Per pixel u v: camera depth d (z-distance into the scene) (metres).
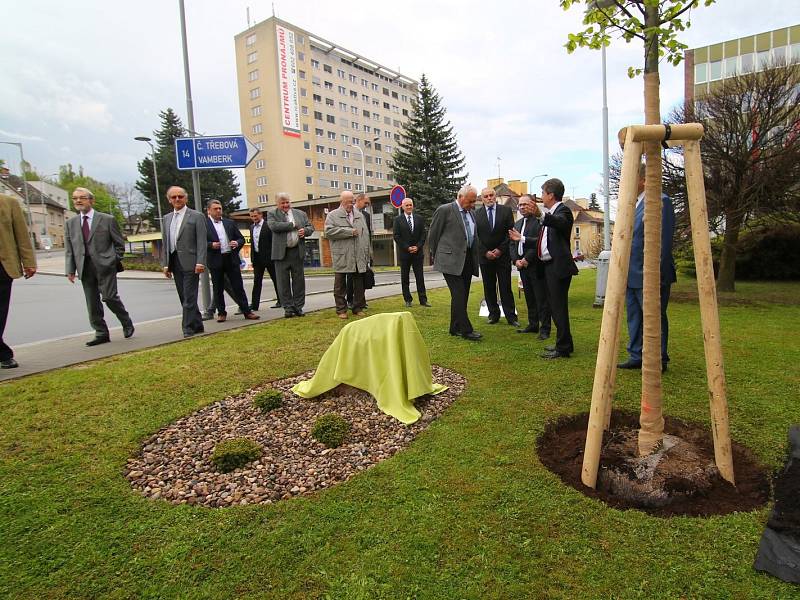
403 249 8.82
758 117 10.36
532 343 5.80
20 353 5.94
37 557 2.08
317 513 2.34
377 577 1.90
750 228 12.02
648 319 2.69
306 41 71.69
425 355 3.99
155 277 26.78
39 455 3.05
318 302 10.03
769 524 2.05
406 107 92.81
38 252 56.34
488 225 7.16
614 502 2.39
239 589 1.87
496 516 2.27
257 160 71.00
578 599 1.76
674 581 1.83
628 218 2.44
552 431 3.28
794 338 5.82
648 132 2.39
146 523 2.32
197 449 3.16
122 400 4.02
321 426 3.22
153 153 41.38
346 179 79.69
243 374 4.72
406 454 2.92
